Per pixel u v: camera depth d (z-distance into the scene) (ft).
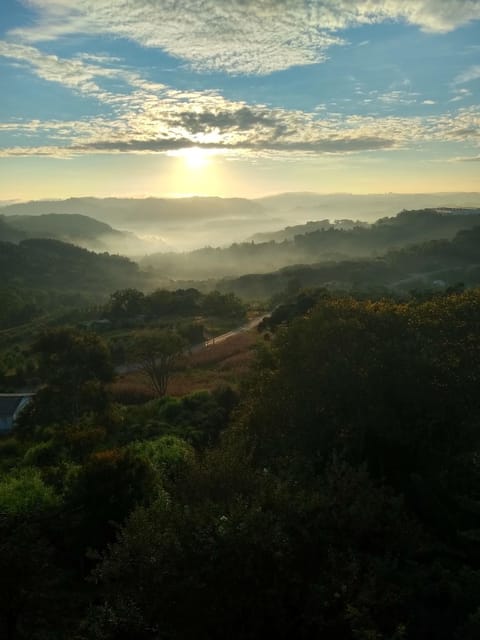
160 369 163.53
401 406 54.13
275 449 56.59
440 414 52.70
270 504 34.12
